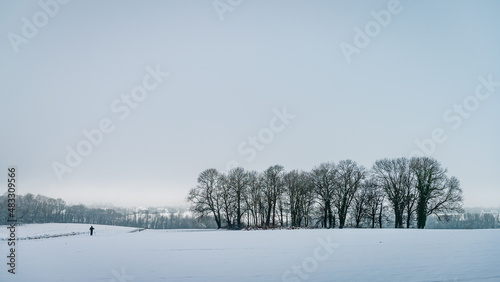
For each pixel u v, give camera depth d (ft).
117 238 138.00
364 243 83.35
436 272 41.19
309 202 244.63
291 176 260.01
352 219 239.50
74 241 123.24
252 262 55.83
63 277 45.98
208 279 42.19
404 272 41.98
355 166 234.38
